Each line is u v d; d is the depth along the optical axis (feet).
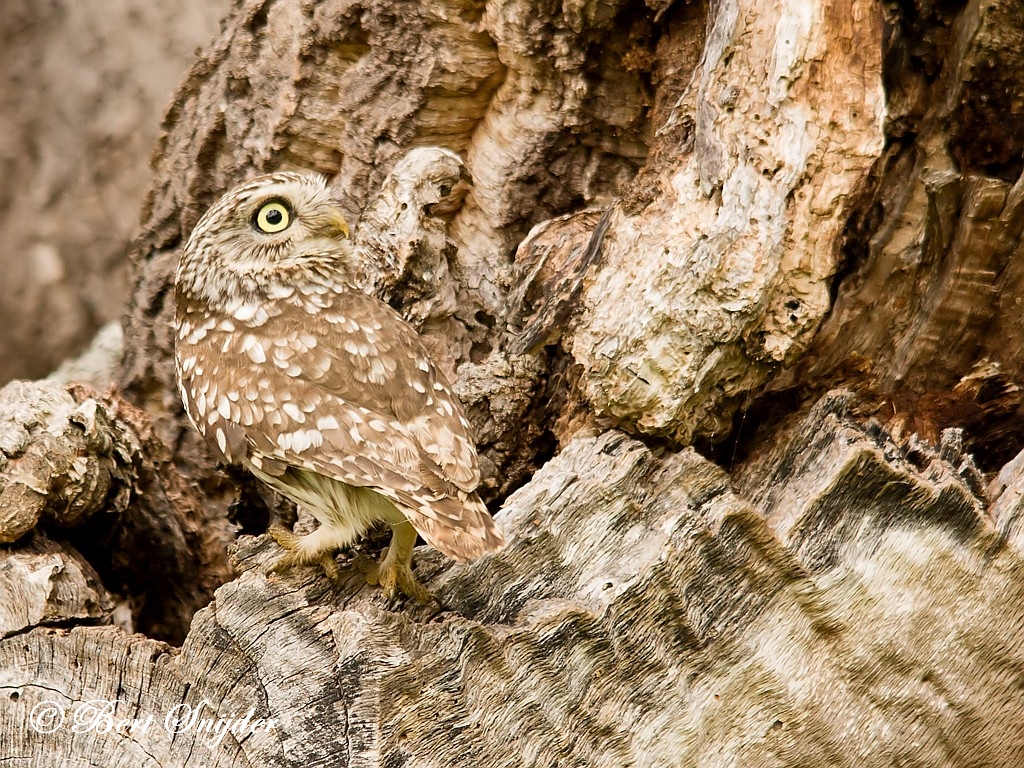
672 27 33.32
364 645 23.71
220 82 38.22
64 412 31.12
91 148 57.26
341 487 26.48
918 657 27.43
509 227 36.37
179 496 36.45
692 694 26.48
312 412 26.48
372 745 23.20
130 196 56.34
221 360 27.99
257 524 38.93
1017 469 28.60
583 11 32.78
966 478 28.45
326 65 36.35
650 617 26.03
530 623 25.18
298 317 27.94
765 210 26.99
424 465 25.26
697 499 27.71
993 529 27.53
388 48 35.32
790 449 28.66
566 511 26.96
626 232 28.99
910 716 27.53
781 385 29.60
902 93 29.12
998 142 28.73
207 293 28.71
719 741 26.63
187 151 38.93
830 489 26.94
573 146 35.68
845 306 29.32
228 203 28.55
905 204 29.12
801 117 26.86
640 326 27.76
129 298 40.86
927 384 30.50
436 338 33.42
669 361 27.66
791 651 26.94
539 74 34.42
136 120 57.82
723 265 27.07
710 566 26.63
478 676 24.48
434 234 33.09
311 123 37.17
